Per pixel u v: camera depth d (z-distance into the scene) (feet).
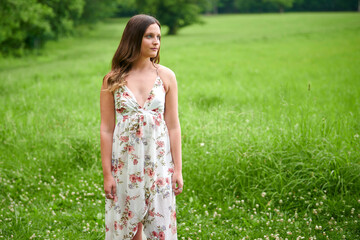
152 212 8.85
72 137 18.89
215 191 14.62
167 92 9.20
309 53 65.87
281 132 16.42
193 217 12.85
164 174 8.90
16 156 17.67
